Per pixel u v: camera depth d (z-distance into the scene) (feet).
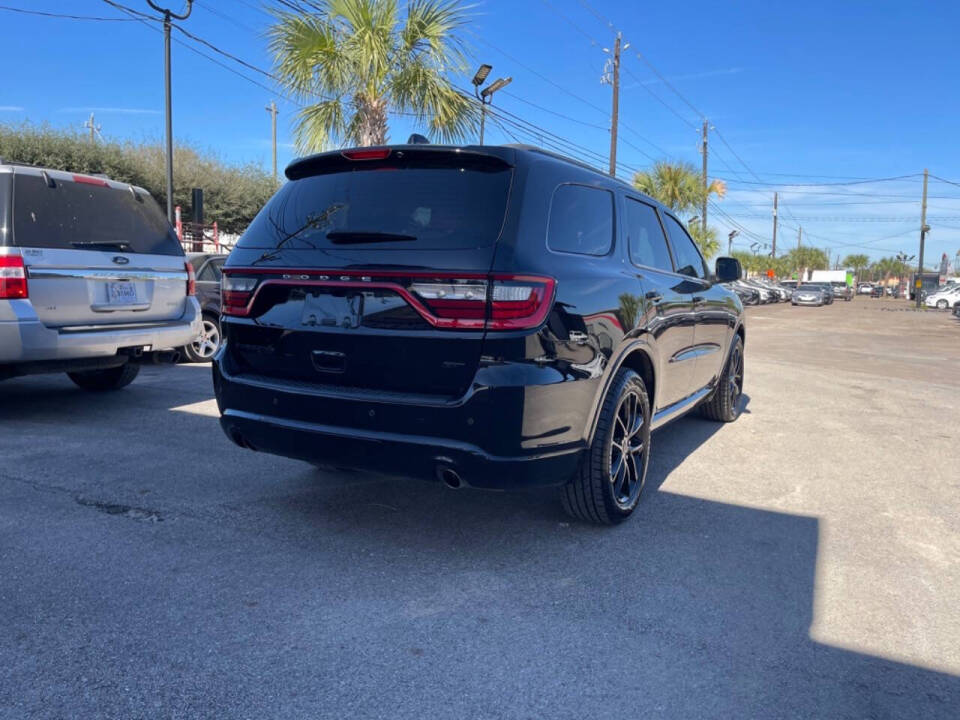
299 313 10.78
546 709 7.25
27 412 19.67
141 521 11.87
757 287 152.25
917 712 7.40
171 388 23.86
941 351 48.11
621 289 11.77
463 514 12.66
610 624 8.96
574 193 11.60
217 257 31.01
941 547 11.85
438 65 38.58
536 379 9.63
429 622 8.88
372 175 10.98
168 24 49.03
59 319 17.81
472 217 10.06
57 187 18.22
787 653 8.43
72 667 7.72
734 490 14.65
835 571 10.77
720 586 10.14
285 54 37.83
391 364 10.03
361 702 7.27
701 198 91.30
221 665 7.82
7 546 10.72
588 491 11.55
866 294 325.42
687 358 15.67
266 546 11.03
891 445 18.99
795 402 25.38
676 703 7.41
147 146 89.40
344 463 10.49
